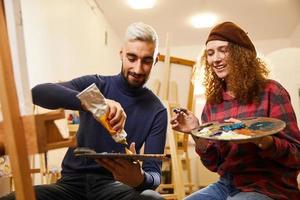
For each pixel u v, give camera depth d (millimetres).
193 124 1414
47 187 1304
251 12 4633
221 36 1433
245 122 1236
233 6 4473
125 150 1321
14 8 736
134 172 1186
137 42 1467
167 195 2482
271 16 4750
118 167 1157
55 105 1268
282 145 1165
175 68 2996
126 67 1503
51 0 2926
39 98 1271
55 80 2977
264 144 1135
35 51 2580
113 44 5199
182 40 5625
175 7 4523
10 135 700
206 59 1568
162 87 2828
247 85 1366
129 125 1491
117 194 1289
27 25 2455
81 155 1096
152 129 1521
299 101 2529
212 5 4453
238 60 1403
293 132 1260
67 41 3312
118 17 4844
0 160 1249
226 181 1367
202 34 5383
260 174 1296
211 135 1165
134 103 1534
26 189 706
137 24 1514
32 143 730
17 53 742
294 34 5168
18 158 702
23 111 744
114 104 1252
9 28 733
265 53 5492
